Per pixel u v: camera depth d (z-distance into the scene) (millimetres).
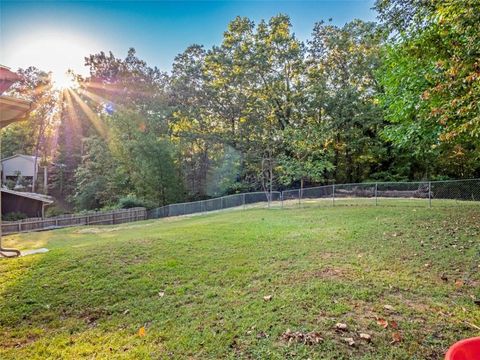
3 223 15719
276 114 22672
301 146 19125
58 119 35562
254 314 3244
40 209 21141
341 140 22188
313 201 16250
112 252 5707
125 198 23125
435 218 8016
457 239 5980
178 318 3285
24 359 2648
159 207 23172
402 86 8375
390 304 3396
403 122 8789
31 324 3307
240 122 23656
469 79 4488
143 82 27297
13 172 33219
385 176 22156
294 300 3529
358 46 20859
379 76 11711
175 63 25250
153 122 25578
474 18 4680
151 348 2721
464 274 4340
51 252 5875
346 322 2994
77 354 2684
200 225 9906
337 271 4516
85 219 19266
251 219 10945
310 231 7637
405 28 8320
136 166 23906
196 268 4863
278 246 6160
